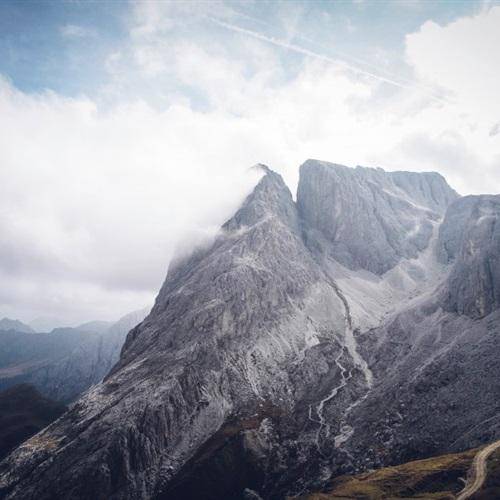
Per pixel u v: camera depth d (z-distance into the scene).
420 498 167.50
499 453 178.50
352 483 193.12
